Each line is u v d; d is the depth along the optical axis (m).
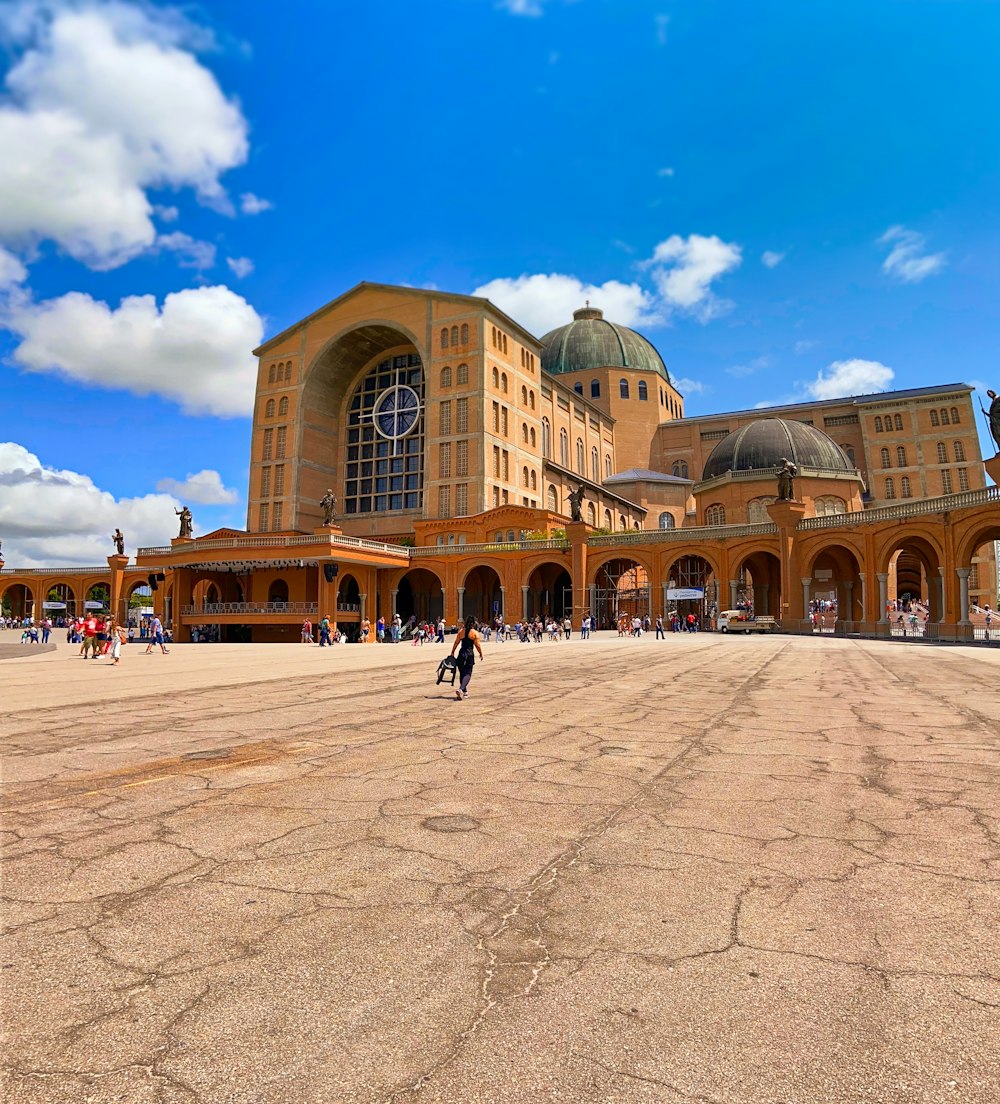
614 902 4.78
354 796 7.44
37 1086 2.95
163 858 5.61
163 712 13.80
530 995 3.64
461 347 81.12
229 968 3.90
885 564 49.75
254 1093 2.91
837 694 16.22
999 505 41.50
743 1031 3.34
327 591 62.38
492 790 7.69
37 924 4.44
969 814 6.78
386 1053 3.17
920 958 4.04
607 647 39.09
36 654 41.31
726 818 6.67
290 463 87.75
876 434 99.44
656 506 103.25
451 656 16.17
